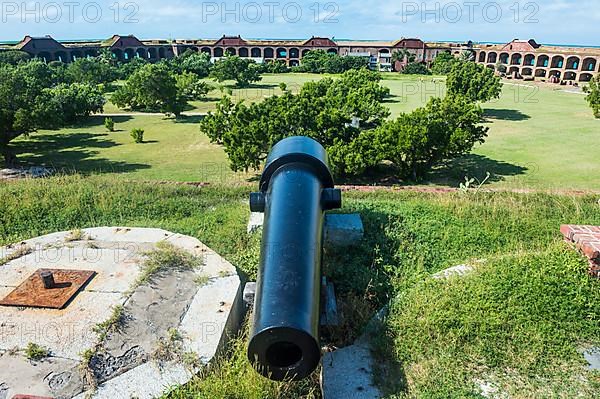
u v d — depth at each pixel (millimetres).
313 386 3381
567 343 3738
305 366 2977
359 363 3703
